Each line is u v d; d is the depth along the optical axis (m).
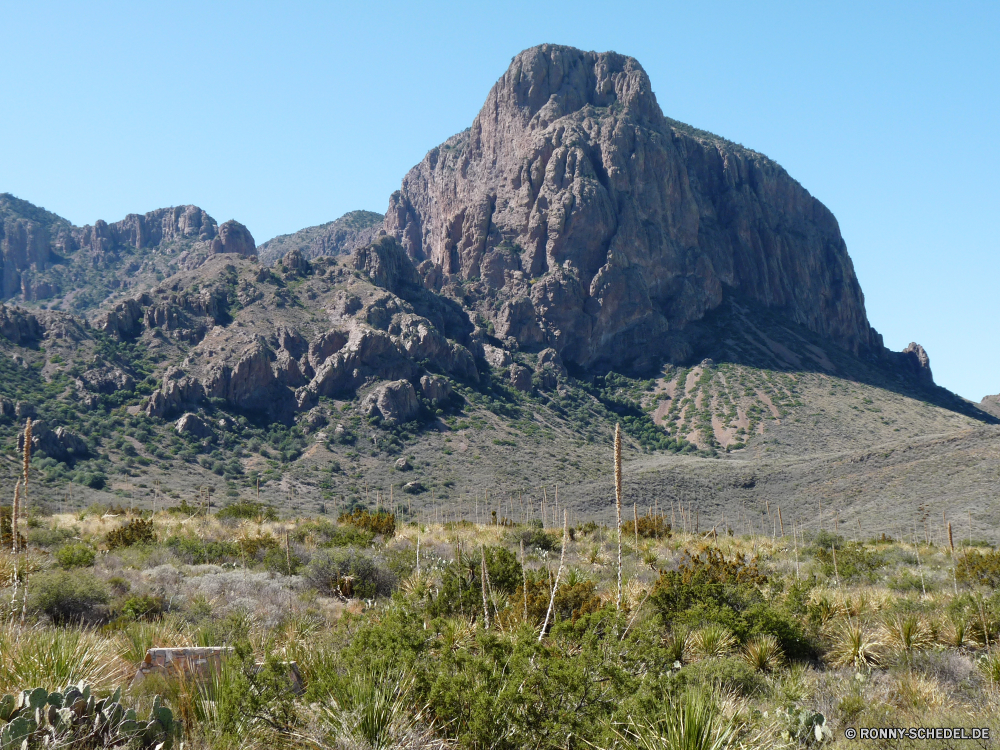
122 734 7.94
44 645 9.99
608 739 8.60
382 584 23.77
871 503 85.31
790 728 10.68
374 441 136.25
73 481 98.06
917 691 12.70
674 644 15.18
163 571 23.67
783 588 21.50
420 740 8.66
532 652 9.85
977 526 65.81
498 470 130.50
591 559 31.05
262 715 9.00
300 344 158.50
